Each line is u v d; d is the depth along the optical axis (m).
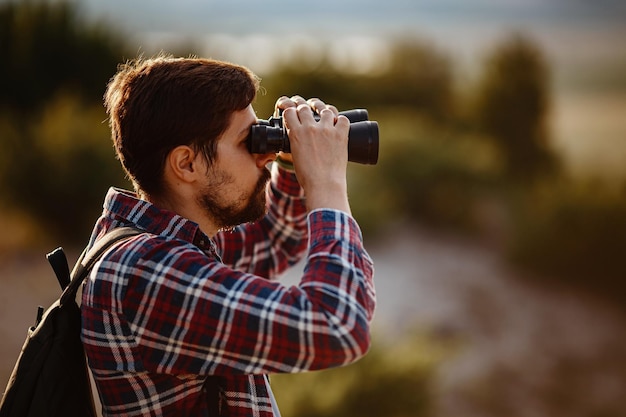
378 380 4.13
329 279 1.06
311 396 3.93
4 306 5.77
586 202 9.20
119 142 1.18
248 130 1.18
